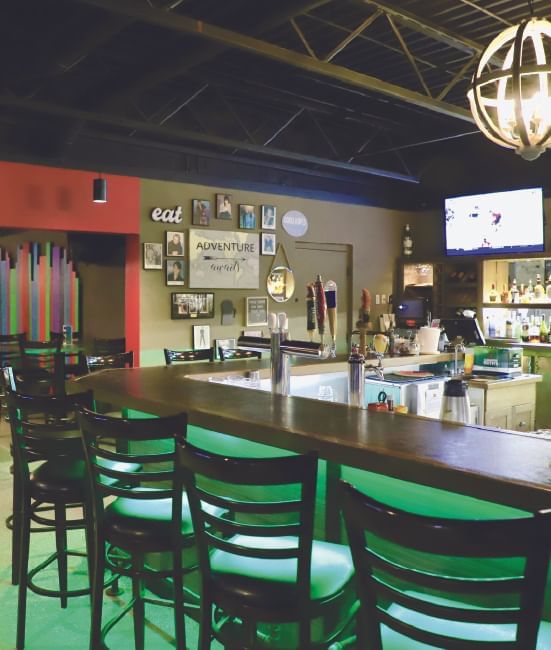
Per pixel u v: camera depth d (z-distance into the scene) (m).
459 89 7.19
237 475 1.80
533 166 8.45
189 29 4.18
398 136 9.17
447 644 1.38
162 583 3.18
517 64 3.14
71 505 3.17
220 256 8.12
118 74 5.68
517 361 5.21
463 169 9.29
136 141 7.20
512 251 8.30
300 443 2.21
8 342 8.63
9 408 2.87
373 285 9.85
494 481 1.65
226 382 3.74
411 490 2.21
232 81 6.87
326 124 8.77
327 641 1.92
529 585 1.29
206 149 7.91
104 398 3.27
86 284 8.77
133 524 2.35
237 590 1.90
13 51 5.15
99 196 6.65
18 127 6.51
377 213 9.90
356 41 5.88
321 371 4.26
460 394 2.68
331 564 2.03
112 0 3.81
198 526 1.98
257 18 5.04
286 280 8.84
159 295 7.63
